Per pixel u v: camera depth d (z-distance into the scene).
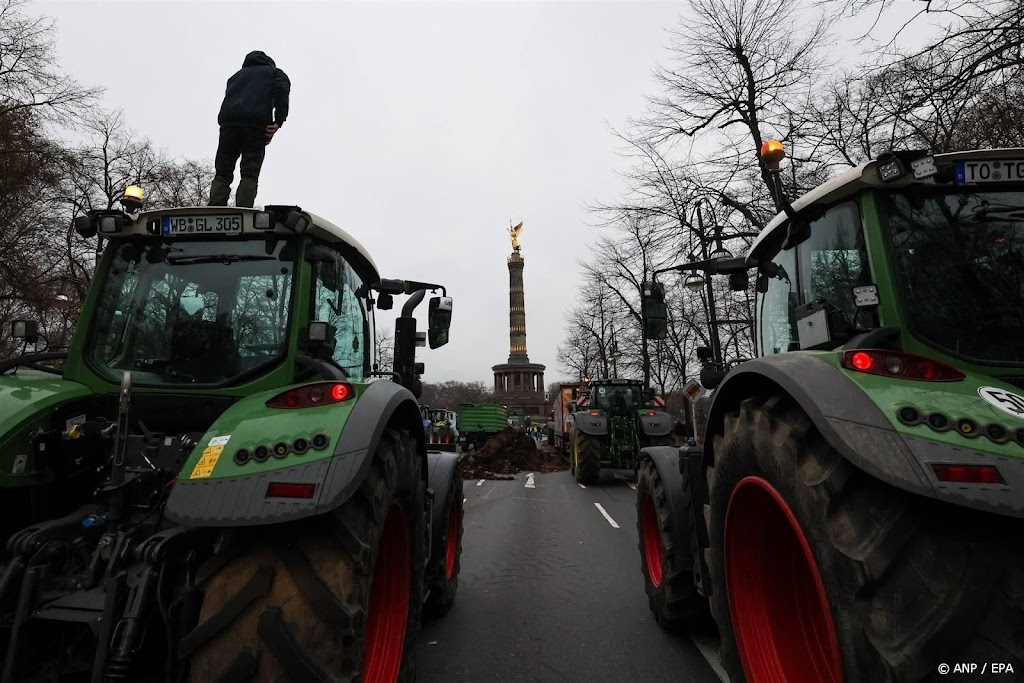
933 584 1.52
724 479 2.49
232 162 4.34
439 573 4.25
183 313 2.81
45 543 2.11
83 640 2.08
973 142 7.89
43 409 2.44
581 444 14.33
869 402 1.81
